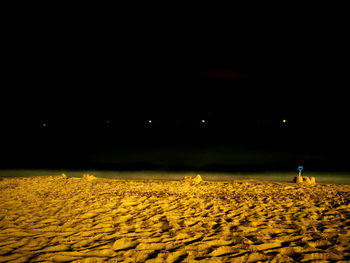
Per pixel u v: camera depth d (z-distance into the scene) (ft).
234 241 13.73
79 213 19.16
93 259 11.91
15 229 15.88
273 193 24.85
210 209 19.83
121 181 32.60
